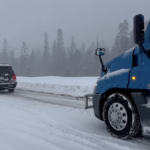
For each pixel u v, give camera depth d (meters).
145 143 4.31
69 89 14.43
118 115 4.51
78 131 4.91
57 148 3.79
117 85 4.54
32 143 4.02
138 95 4.23
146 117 4.12
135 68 4.33
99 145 4.08
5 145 3.93
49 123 5.54
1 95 11.50
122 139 4.49
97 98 5.08
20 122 5.48
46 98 10.42
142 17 3.88
